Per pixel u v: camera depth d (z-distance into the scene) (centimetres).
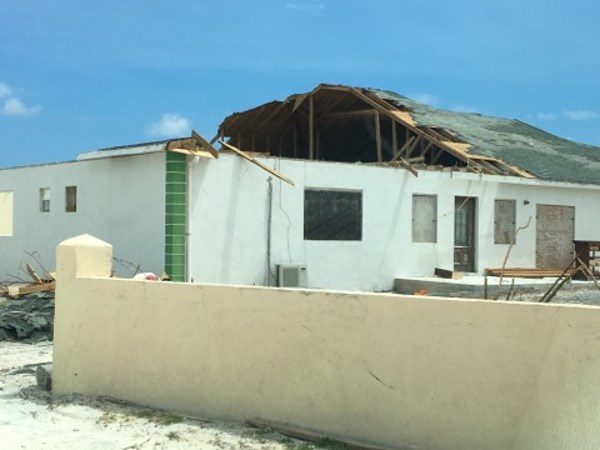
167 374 827
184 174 1780
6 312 1516
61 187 2144
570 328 543
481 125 3247
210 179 1819
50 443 712
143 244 1842
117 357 884
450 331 607
